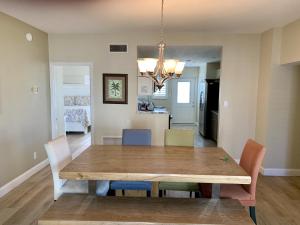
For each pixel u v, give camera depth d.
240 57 4.48
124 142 3.27
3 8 3.04
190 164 2.34
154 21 3.61
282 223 2.70
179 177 2.04
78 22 3.71
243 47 4.46
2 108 3.26
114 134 4.75
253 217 2.43
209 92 6.97
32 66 4.04
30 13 3.26
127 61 4.60
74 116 7.56
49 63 4.64
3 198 3.19
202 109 7.60
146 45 4.56
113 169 2.16
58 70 5.05
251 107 4.57
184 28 4.05
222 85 4.56
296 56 3.48
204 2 2.78
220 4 2.84
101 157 2.54
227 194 2.42
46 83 4.57
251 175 2.40
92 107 4.72
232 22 3.62
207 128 7.10
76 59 4.62
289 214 2.90
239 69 4.51
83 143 6.34
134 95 4.66
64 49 4.61
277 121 4.09
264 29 4.05
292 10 3.03
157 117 4.68
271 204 3.14
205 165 2.31
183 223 1.87
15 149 3.57
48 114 4.68
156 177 2.05
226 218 1.94
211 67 7.51
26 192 3.38
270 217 2.82
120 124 4.73
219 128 4.63
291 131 4.12
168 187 2.68
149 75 2.50
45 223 1.88
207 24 3.75
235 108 4.59
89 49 4.59
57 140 2.64
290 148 4.15
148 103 7.52
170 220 1.90
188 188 2.67
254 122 4.60
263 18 3.40
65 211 2.02
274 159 4.18
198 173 2.09
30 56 3.97
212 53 5.64
